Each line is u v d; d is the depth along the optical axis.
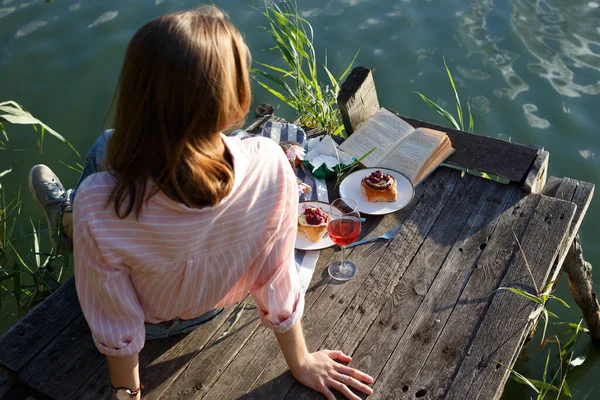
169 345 2.22
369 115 3.51
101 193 1.44
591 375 3.53
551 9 5.84
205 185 1.44
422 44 5.36
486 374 2.14
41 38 5.30
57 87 4.83
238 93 1.41
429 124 3.29
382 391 2.10
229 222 1.61
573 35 5.50
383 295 2.43
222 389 2.10
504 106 4.80
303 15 5.65
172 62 1.25
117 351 1.64
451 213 2.81
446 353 2.22
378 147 3.16
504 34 5.49
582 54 5.29
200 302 1.83
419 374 2.15
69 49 5.19
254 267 1.81
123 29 5.41
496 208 2.82
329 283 2.48
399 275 2.52
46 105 4.67
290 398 2.06
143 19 5.54
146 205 1.47
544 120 4.70
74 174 4.23
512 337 2.26
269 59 5.15
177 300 1.76
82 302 1.60
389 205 2.82
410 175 2.97
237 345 2.23
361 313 2.37
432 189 2.95
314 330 2.30
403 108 4.78
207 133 1.39
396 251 2.62
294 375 2.07
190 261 1.63
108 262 1.51
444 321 2.33
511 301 2.39
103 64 5.05
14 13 5.61
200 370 2.15
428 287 2.46
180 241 1.56
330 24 5.55
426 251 2.62
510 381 3.47
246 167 1.61
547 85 4.98
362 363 2.19
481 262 2.56
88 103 4.71
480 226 2.73
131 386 1.75
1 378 2.18
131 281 1.65
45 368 2.14
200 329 2.28
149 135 1.34
